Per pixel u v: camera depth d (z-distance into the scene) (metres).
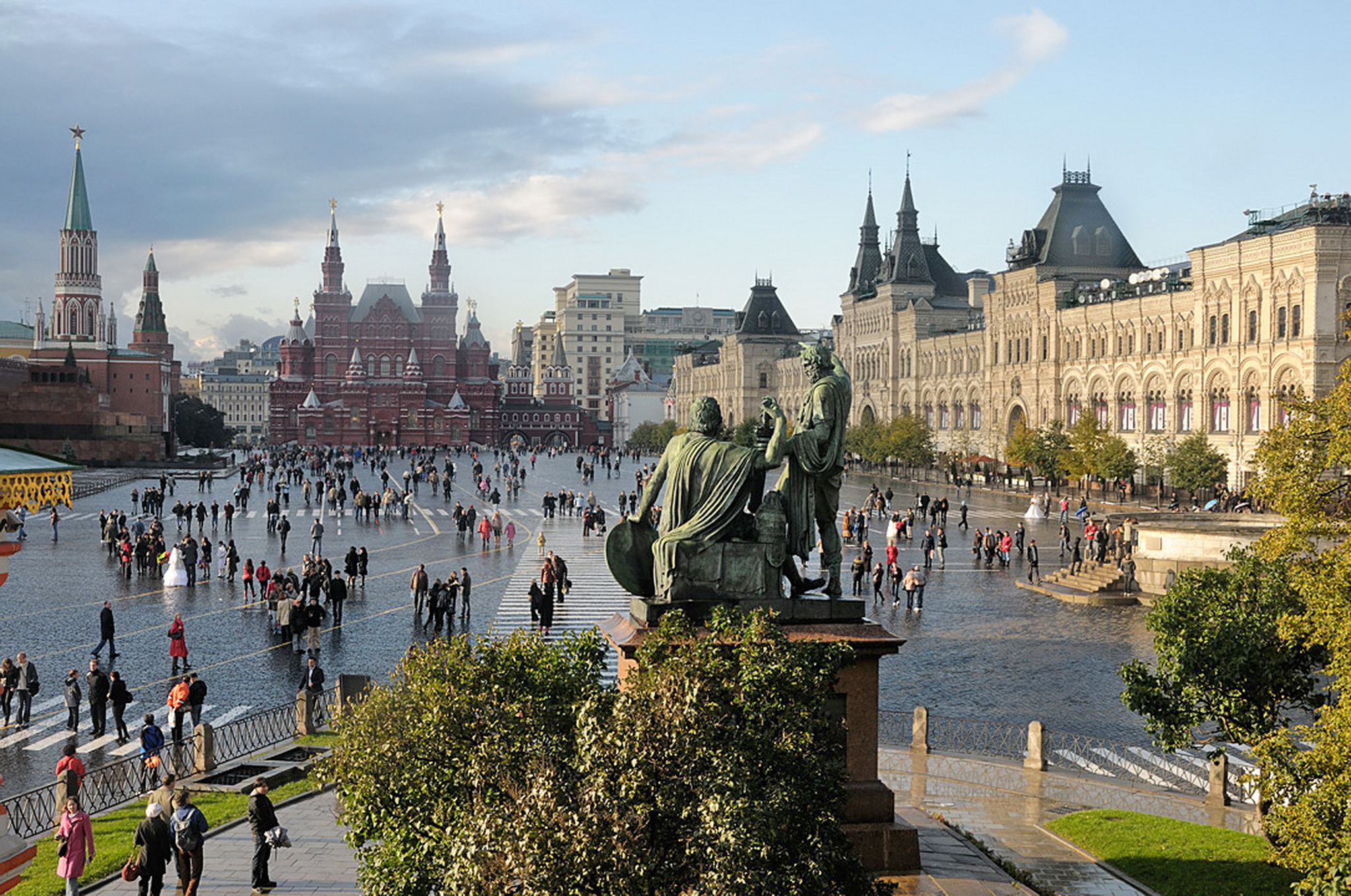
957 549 74.38
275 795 25.31
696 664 12.93
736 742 12.35
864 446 153.50
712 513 16.67
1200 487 93.06
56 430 176.00
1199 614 23.80
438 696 15.06
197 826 19.03
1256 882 19.39
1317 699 23.55
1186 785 26.83
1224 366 100.88
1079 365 125.69
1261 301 96.12
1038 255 143.62
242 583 57.66
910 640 44.03
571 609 50.03
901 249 177.12
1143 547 54.84
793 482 17.17
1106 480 110.94
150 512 90.94
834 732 15.92
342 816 15.73
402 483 135.88
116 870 20.69
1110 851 21.19
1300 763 19.02
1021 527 72.19
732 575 16.53
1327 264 89.56
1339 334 90.00
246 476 120.88
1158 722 24.23
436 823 14.23
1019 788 25.89
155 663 39.34
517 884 11.86
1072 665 39.38
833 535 17.47
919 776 26.78
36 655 40.44
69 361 192.12
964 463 139.88
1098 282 133.00
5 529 13.84
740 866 11.26
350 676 31.23
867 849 16.50
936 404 162.50
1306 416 25.14
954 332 162.12
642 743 12.09
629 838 11.59
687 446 16.97
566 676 15.24
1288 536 23.86
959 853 19.47
